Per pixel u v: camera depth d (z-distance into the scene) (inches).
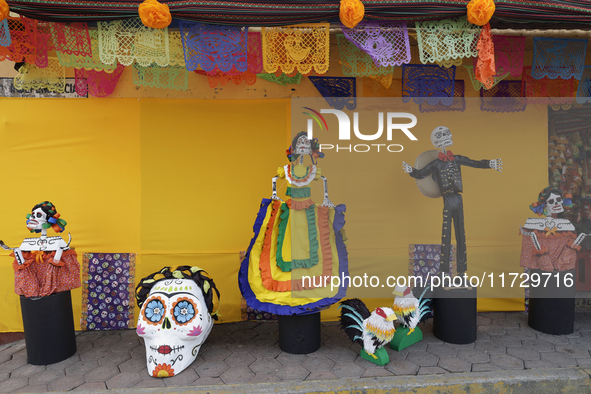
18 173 140.0
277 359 116.6
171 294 110.7
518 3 95.4
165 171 145.3
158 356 106.4
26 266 112.7
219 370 110.0
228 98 147.2
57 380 106.0
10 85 138.6
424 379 102.7
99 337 137.2
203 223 146.9
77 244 142.6
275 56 100.4
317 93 149.3
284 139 148.7
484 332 136.6
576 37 134.8
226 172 147.3
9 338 137.3
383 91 151.0
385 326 110.3
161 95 144.8
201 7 89.4
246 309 149.4
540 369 108.0
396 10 93.8
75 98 141.3
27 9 87.7
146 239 144.8
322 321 150.6
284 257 119.5
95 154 142.7
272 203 123.3
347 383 101.2
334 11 92.1
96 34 96.8
